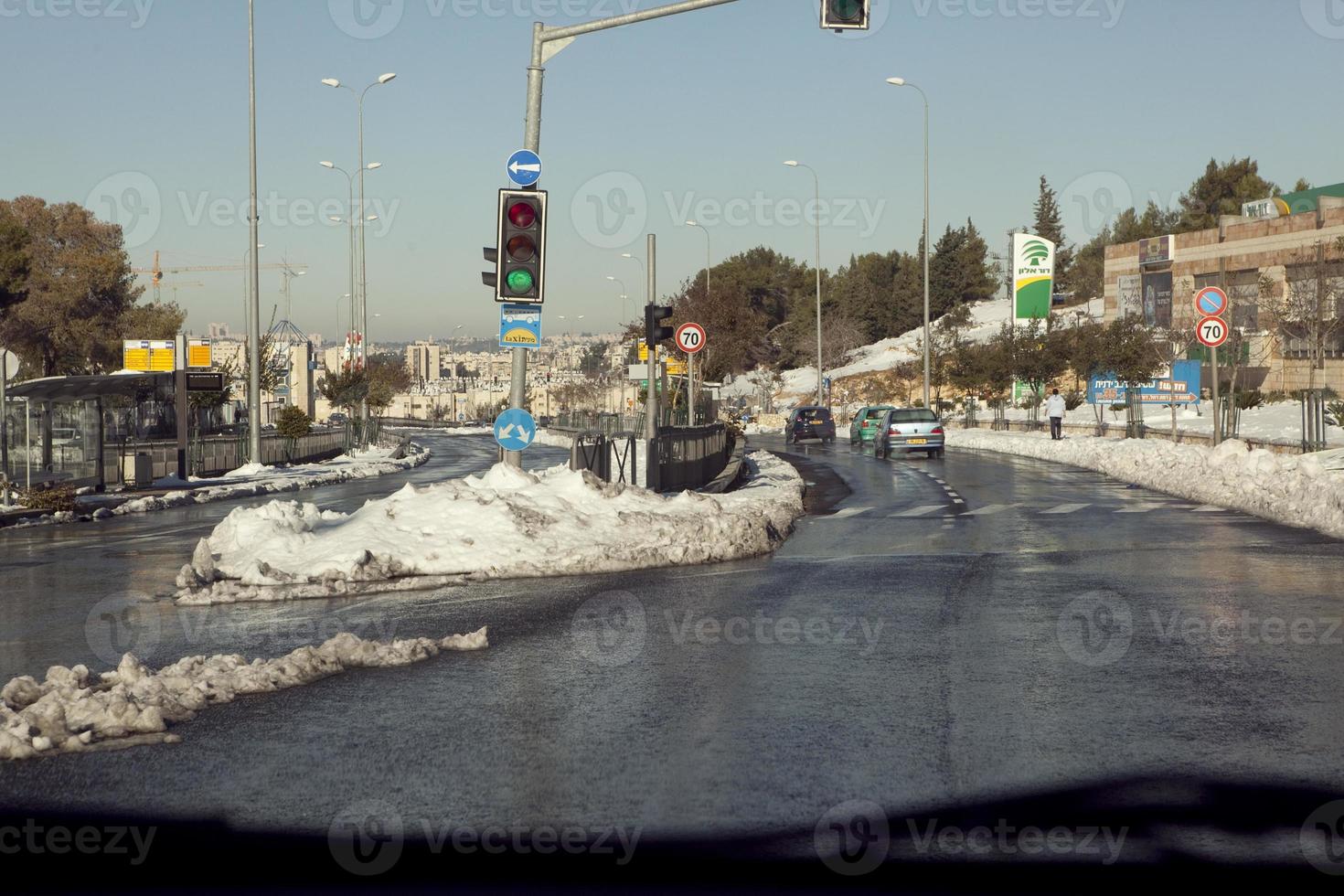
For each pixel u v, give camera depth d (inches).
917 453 1699.1
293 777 237.0
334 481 1359.5
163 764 247.3
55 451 1072.2
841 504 914.1
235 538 563.8
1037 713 279.3
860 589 480.1
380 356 4114.2
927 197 2139.5
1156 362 1846.7
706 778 232.4
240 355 2404.0
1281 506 761.0
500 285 640.4
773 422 3331.7
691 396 1291.8
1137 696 294.7
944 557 582.2
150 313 2913.4
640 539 585.3
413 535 559.8
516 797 222.4
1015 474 1237.7
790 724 272.4
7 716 272.5
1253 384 2346.2
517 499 604.4
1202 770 233.3
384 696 306.3
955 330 3786.9
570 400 4264.3
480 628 391.2
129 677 314.7
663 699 298.4
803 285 5073.8
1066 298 4768.7
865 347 4891.7
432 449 2544.3
